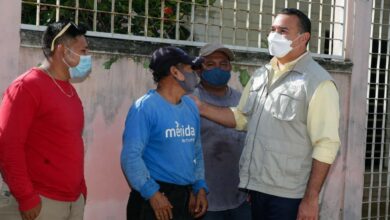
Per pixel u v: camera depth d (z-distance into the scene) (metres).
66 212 3.56
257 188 3.79
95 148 4.57
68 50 3.51
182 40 5.20
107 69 4.58
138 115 3.57
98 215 4.62
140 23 5.23
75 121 3.53
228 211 4.33
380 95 6.49
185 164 3.68
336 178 5.74
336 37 5.84
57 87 3.48
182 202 3.67
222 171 4.27
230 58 4.26
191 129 3.73
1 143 3.29
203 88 4.30
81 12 5.06
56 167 3.46
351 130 5.76
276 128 3.75
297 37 3.74
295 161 3.71
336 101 3.63
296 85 3.70
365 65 5.79
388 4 7.13
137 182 3.50
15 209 3.49
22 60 4.24
